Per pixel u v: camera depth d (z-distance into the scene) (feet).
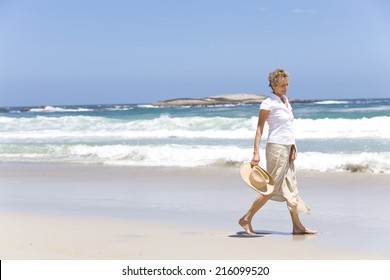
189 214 40.47
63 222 37.70
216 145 87.04
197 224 36.76
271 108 33.12
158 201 46.60
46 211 42.60
